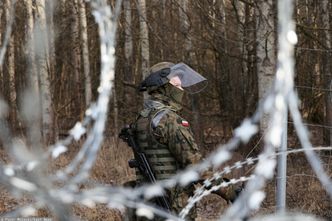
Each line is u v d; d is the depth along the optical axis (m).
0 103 0.98
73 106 20.28
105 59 1.20
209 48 14.09
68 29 18.47
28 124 0.92
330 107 11.30
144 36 15.84
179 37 15.41
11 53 16.05
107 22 1.22
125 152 12.18
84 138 9.04
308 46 12.91
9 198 6.96
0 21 12.48
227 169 2.83
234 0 14.16
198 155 3.49
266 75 8.92
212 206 8.25
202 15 13.41
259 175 0.98
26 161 0.91
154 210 1.12
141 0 15.66
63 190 0.95
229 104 14.18
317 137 12.42
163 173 3.49
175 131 3.47
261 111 0.95
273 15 8.94
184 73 3.68
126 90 17.55
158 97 3.65
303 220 0.97
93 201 1.03
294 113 0.93
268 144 0.97
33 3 11.83
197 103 13.90
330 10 12.83
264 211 6.46
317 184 7.73
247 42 11.41
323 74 12.16
